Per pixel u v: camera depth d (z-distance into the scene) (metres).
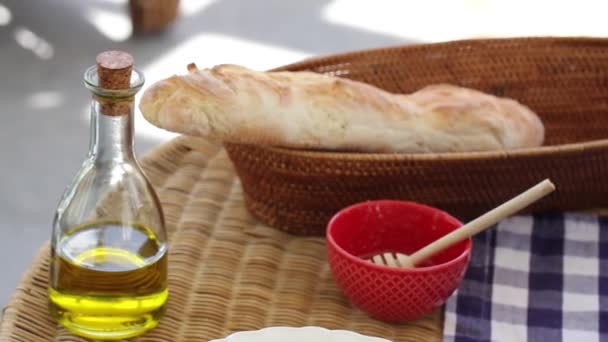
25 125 2.60
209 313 1.16
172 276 1.19
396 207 1.20
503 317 1.19
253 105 1.18
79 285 1.09
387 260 1.16
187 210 1.29
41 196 2.35
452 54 1.38
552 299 1.21
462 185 1.22
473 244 1.26
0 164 2.44
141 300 1.10
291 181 1.22
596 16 3.11
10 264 2.14
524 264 1.24
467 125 1.26
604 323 1.18
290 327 1.08
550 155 1.21
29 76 2.81
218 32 3.06
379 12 3.20
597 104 1.40
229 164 1.37
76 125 2.61
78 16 3.14
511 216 1.29
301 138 1.21
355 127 1.22
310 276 1.21
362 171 1.20
